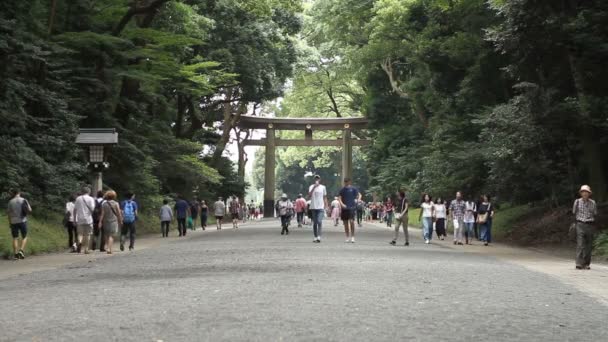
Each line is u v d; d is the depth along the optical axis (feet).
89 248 75.72
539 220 93.61
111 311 27.66
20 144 74.79
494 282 39.68
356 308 27.94
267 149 253.24
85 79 93.81
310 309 27.55
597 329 24.68
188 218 133.39
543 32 70.85
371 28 157.89
